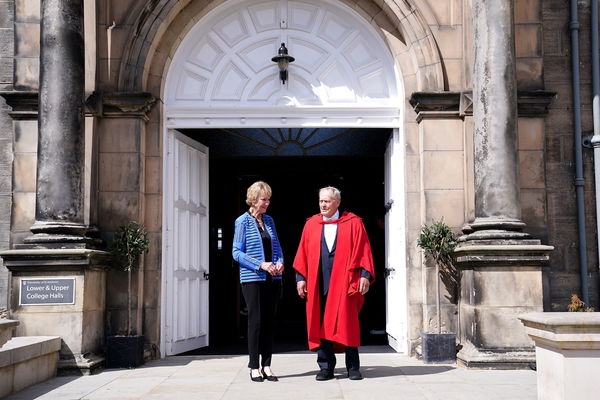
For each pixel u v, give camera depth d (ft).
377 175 45.85
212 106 29.58
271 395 18.74
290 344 34.06
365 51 30.07
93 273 24.85
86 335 24.08
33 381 21.27
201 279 31.50
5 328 16.78
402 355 27.68
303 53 30.19
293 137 42.01
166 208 28.73
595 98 28.81
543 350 14.20
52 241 24.14
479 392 19.04
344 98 29.89
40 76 25.32
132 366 24.84
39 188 24.90
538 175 27.32
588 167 28.81
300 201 52.49
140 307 26.94
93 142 27.02
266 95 29.94
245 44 30.12
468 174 27.12
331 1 29.76
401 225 28.68
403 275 28.22
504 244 24.31
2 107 28.86
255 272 21.11
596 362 12.97
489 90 25.43
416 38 28.09
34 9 27.84
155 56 28.68
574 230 28.50
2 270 28.30
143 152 27.94
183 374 23.08
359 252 20.79
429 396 18.43
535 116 27.50
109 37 27.86
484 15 25.71
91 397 19.01
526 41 27.81
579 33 29.32
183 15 29.01
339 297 20.71
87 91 27.45
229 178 45.37
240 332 41.16
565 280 28.32
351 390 19.34
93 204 26.89
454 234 27.22
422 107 27.55
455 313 26.63
